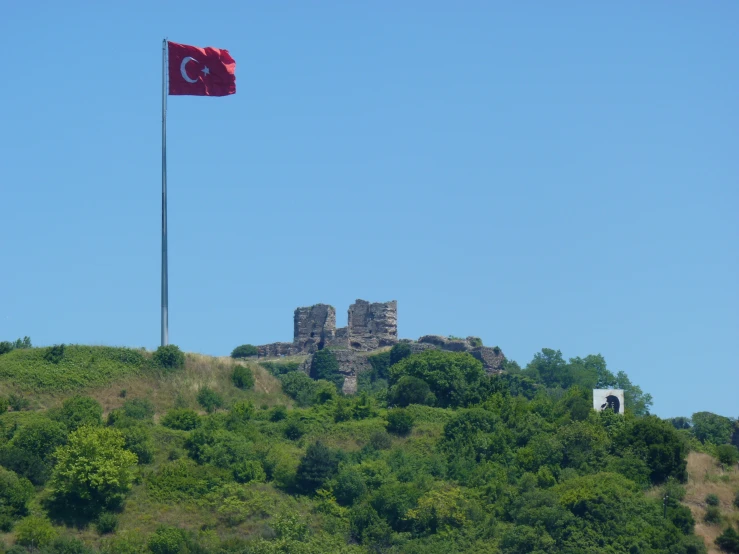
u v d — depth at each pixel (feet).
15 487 591.78
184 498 620.49
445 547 587.27
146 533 587.27
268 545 559.38
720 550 615.16
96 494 603.67
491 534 601.21
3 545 554.46
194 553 563.48
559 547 591.37
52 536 566.77
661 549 596.70
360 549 585.63
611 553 586.86
